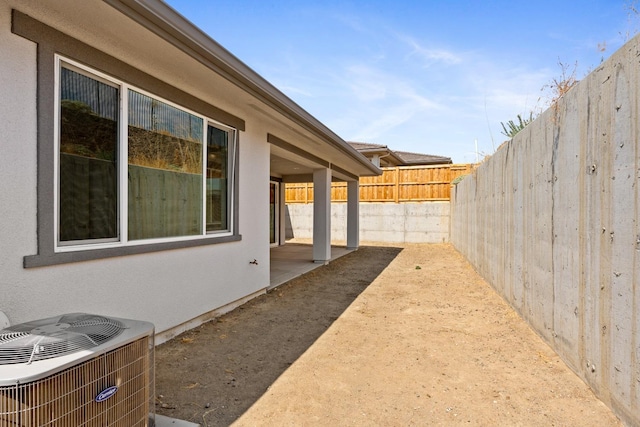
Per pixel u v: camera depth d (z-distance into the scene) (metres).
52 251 2.94
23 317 2.76
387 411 2.88
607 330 2.90
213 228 5.29
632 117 2.56
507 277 6.08
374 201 16.73
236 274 5.75
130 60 3.66
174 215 4.45
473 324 5.09
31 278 2.81
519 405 2.96
